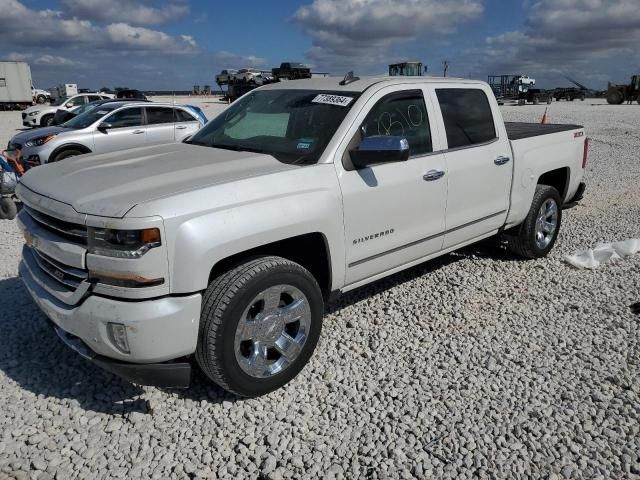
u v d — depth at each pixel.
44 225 3.36
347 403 3.39
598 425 3.18
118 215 2.84
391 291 5.05
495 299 4.92
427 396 3.45
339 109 4.00
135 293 2.88
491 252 6.17
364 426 3.18
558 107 38.81
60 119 13.92
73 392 3.46
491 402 3.38
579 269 5.65
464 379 3.65
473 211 4.87
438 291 5.07
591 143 16.55
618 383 3.58
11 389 3.51
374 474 2.79
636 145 15.93
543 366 3.80
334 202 3.62
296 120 4.12
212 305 3.08
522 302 4.87
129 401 3.39
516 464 2.86
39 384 3.57
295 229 3.38
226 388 3.25
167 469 2.83
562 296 4.98
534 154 5.55
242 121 4.50
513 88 58.84
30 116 25.59
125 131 11.79
